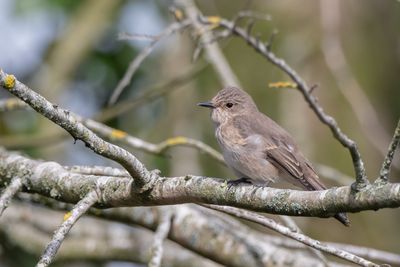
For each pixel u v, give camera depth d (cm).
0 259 1226
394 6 1457
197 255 1134
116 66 1337
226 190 726
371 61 1447
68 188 829
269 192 699
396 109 1443
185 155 1312
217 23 1017
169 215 1015
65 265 1227
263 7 1473
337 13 1396
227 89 1119
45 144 1174
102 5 1329
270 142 1017
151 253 938
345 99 1395
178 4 1246
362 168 628
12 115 1329
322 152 1366
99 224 1216
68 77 1287
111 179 800
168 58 1376
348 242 1327
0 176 880
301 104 1391
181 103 1382
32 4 1307
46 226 1210
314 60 1414
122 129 1361
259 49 959
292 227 911
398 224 1365
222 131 1038
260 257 1020
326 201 650
